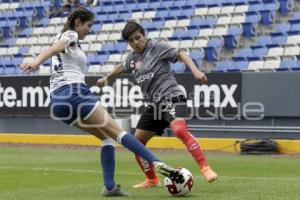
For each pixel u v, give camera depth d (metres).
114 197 22.77
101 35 74.12
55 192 24.77
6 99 62.91
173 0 75.62
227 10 70.25
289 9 68.00
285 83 52.00
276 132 52.75
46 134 62.16
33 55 75.94
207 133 55.12
